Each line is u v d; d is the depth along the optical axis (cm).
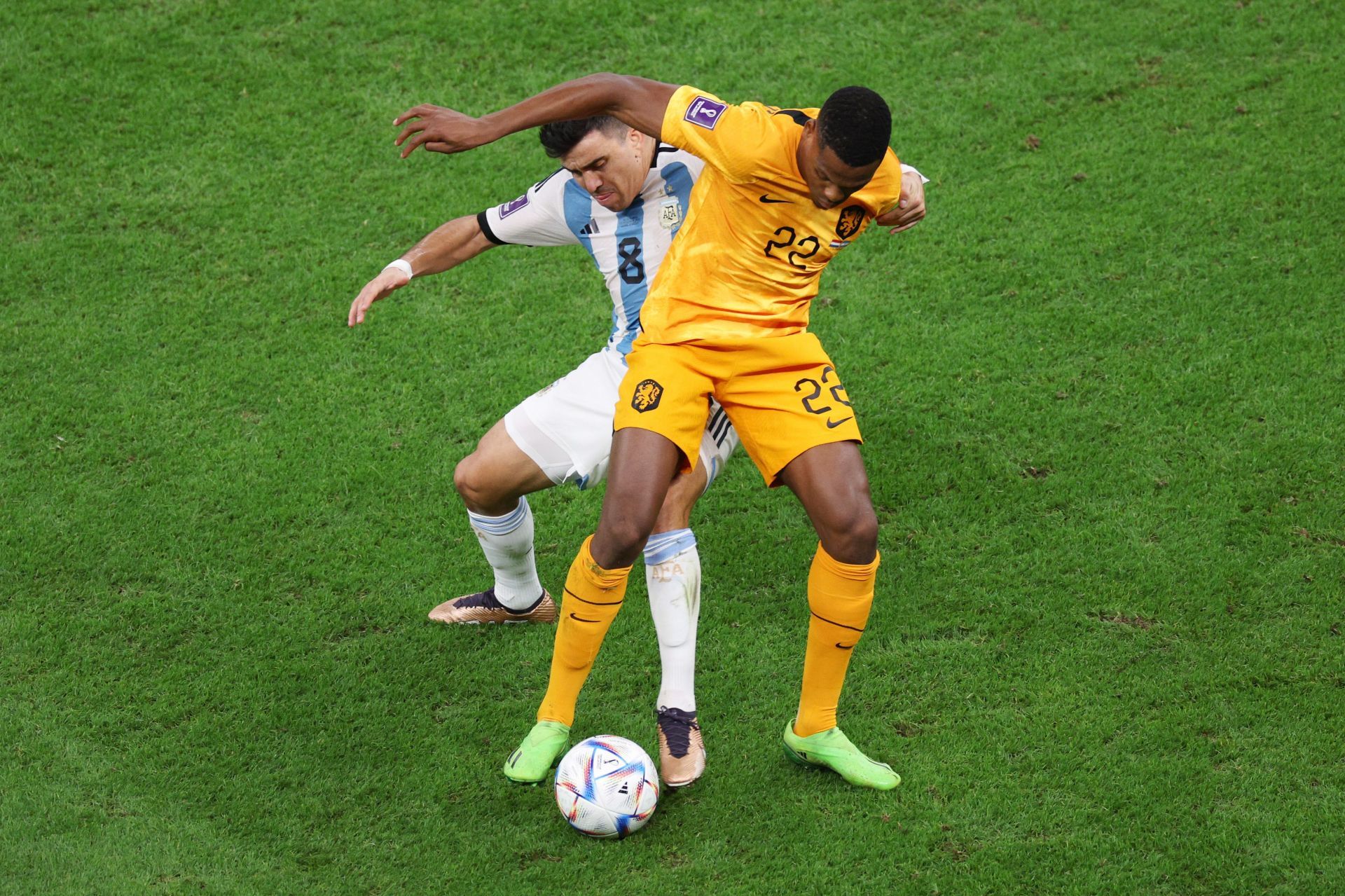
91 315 2102
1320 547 1689
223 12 2673
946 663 1570
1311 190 2256
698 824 1391
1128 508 1762
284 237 2245
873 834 1370
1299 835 1352
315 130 2442
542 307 2136
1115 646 1578
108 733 1498
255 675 1577
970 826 1375
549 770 1410
